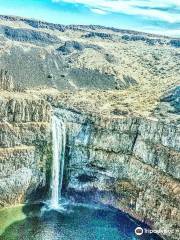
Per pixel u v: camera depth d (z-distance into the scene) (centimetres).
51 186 16662
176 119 17375
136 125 16525
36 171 16175
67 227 14675
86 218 15375
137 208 15475
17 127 15938
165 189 14788
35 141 16212
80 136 17050
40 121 16488
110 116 17175
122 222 15250
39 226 14525
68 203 16525
